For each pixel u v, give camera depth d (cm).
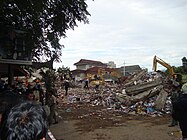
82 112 1792
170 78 1983
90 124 1333
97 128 1226
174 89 1037
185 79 1006
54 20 1705
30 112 151
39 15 1468
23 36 1692
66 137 1041
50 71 2033
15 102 173
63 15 1686
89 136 1059
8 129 146
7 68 2003
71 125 1299
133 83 2866
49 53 2017
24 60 1806
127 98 1938
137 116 1575
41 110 157
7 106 170
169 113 1571
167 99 1723
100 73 5553
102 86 4378
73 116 1609
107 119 1491
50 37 1800
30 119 149
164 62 2597
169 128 1166
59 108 2008
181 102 511
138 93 2048
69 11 1689
